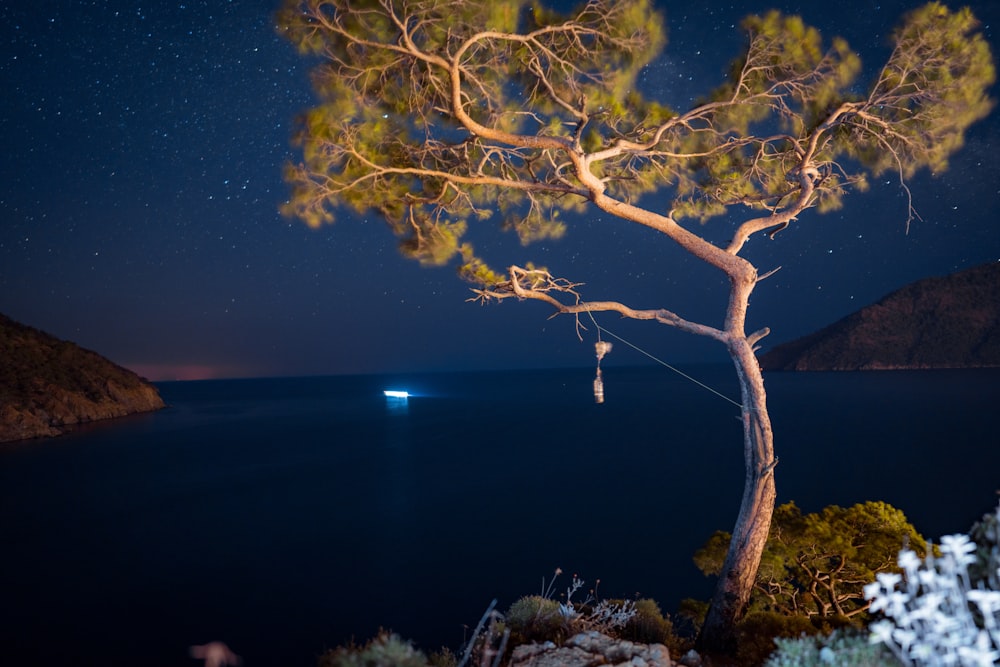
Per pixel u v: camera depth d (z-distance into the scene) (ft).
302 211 23.54
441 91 23.48
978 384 650.84
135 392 472.44
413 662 13.37
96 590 106.52
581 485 202.69
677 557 124.77
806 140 26.96
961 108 23.20
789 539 33.19
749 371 25.67
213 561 124.26
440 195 26.91
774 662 11.21
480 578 112.27
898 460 241.76
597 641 18.51
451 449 293.23
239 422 441.27
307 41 20.92
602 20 23.40
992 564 9.46
